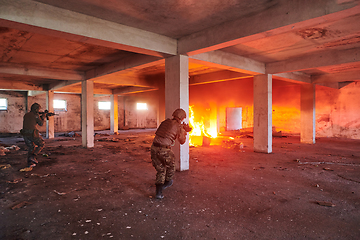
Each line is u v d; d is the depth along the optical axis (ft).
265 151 25.48
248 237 8.15
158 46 17.02
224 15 13.60
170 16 13.79
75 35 13.29
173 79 18.48
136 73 34.19
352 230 8.68
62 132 59.26
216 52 20.39
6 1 10.83
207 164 19.95
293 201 11.59
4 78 35.83
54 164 20.11
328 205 10.95
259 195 12.41
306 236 8.23
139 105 73.26
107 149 29.04
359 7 9.70
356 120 39.81
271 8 12.47
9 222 9.30
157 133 12.17
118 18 14.08
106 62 25.38
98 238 8.09
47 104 43.47
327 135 42.88
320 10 10.67
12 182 14.69
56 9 12.37
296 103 43.88
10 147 28.86
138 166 19.38
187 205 11.05
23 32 15.58
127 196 12.30
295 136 42.45
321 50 20.45
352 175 16.39
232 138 40.06
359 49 19.35
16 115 51.93
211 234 8.36
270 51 20.90
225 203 11.30
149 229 8.73
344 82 40.81
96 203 11.33
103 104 67.21
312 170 17.83
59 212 10.27
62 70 29.04
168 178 12.46
